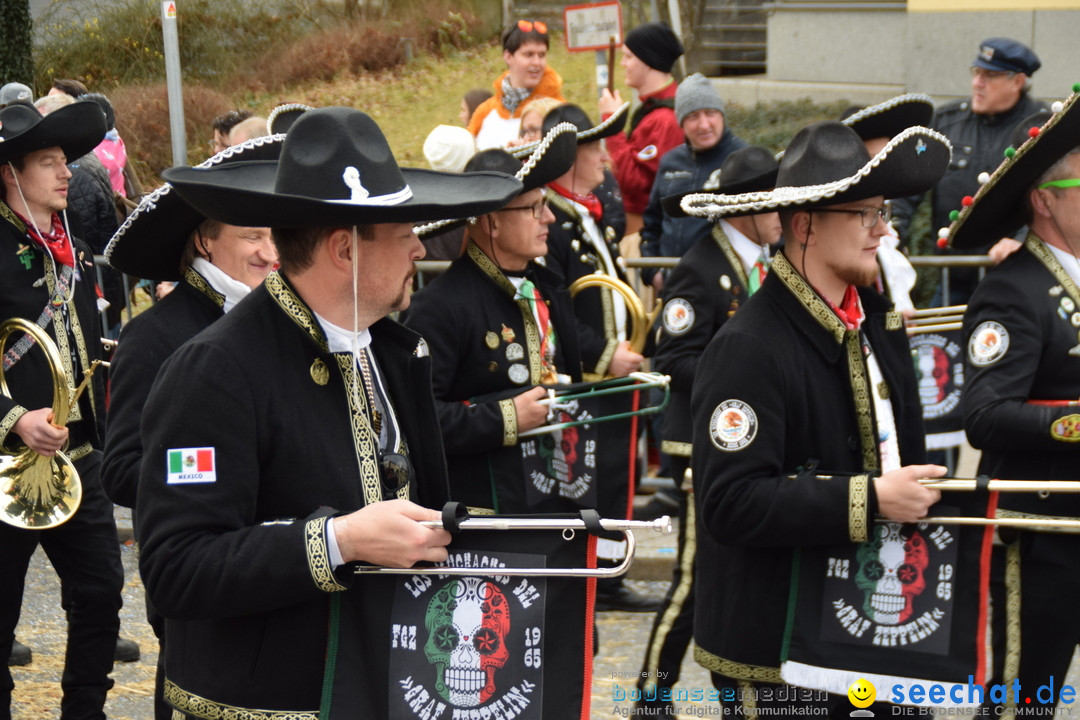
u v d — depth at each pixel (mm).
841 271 4152
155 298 9422
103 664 5645
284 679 3279
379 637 3291
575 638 3266
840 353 4180
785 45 16562
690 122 8375
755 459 4062
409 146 19609
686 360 6352
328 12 24969
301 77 23203
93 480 5680
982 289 4855
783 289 4215
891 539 4043
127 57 22188
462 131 8852
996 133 8148
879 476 4125
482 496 5840
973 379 4785
